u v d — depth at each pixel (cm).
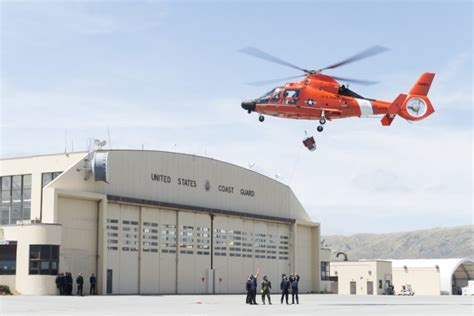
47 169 6725
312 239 9500
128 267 6856
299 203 9344
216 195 8019
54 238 6000
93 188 6569
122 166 6888
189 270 7569
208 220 7894
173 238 7419
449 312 3984
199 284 7681
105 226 6556
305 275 9294
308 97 5078
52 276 5972
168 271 7312
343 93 5153
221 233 8050
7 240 6088
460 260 11538
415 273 11556
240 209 8344
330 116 5106
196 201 7725
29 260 5953
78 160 6538
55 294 5981
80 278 6081
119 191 6825
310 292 9356
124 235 6850
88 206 6506
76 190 6406
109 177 6731
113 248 6706
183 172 7600
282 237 8981
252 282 4912
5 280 6050
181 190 7544
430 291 11350
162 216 7319
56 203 6141
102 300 5138
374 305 5000
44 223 5997
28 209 6781
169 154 7444
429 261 11762
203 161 7888
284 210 9062
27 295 5869
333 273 11081
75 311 3741
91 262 6475
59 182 6291
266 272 8650
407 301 6050
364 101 5197
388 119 5353
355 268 10881
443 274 11306
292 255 9069
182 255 7500
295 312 3872
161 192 7294
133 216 6975
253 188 8594
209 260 7838
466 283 12306
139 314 3488
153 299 5538
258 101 5184
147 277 7056
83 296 5938
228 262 8100
